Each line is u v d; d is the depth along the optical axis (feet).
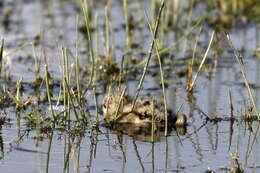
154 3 100.89
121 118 65.46
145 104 66.44
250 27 109.70
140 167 53.21
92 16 118.21
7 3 127.75
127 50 89.45
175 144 59.16
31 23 113.50
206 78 83.10
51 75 84.07
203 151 57.16
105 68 84.74
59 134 61.77
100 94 75.82
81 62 89.56
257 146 58.39
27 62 89.92
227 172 51.90
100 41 101.65
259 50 93.91
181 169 52.65
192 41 101.65
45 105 71.36
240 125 64.54
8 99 72.64
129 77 84.53
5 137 60.80
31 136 61.05
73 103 68.23
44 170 52.42
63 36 104.47
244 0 119.96
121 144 59.16
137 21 114.21
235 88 77.97
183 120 64.90
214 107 70.64
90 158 55.36
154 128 62.95
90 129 63.52
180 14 116.37
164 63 91.04
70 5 127.03
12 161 54.34
